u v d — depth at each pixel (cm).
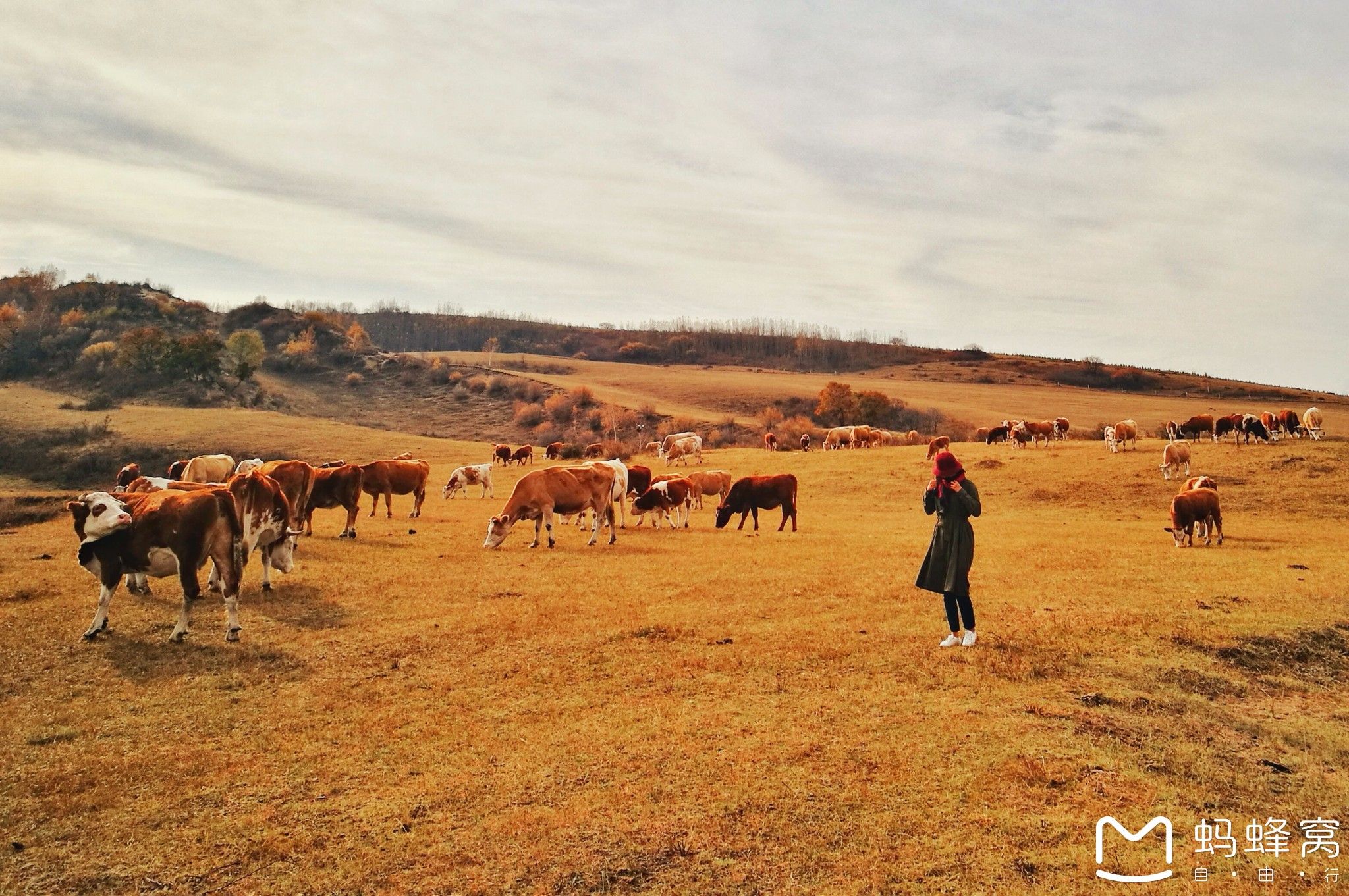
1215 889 555
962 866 578
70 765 727
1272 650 1046
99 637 1067
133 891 556
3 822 637
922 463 4153
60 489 5994
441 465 5731
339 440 7588
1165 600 1271
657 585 1410
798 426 7881
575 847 601
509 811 651
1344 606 1231
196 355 10819
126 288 16312
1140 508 3044
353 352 14075
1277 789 702
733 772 704
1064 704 852
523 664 984
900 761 722
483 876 570
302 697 883
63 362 11644
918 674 934
